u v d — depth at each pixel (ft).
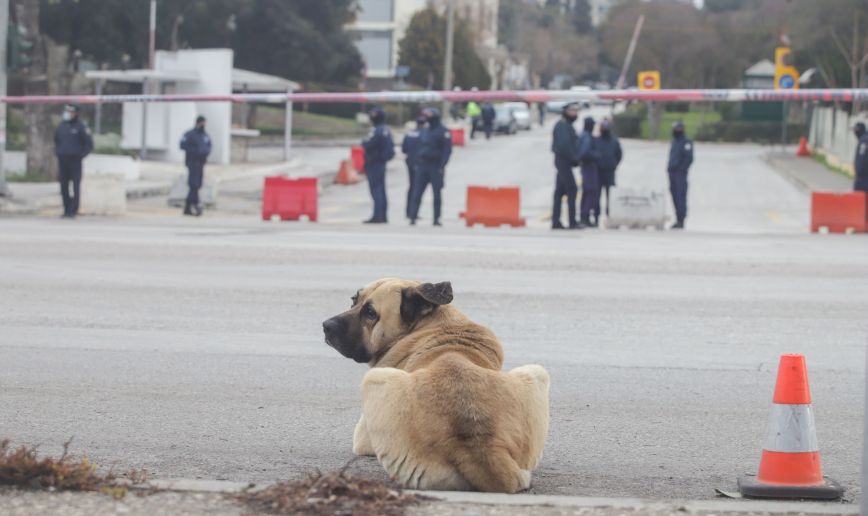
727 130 233.76
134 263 50.42
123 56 189.67
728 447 24.29
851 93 69.05
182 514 16.97
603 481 21.50
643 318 39.52
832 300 43.57
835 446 24.49
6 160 126.11
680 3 295.28
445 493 17.81
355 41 297.12
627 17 290.76
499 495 17.78
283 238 62.80
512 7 468.34
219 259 52.24
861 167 84.02
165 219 82.23
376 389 18.29
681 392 29.30
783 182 146.92
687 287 46.37
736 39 285.84
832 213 82.64
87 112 186.09
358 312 20.38
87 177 85.76
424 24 298.15
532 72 433.89
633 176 149.59
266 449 23.44
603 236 70.44
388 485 18.45
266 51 225.76
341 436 24.58
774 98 69.36
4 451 19.63
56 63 182.60
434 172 79.46
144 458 22.58
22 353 32.42
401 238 64.69
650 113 242.37
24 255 52.26
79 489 18.22
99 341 34.32
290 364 31.81
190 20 198.70
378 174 81.46
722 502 18.58
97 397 27.73
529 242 63.67
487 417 18.01
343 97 76.38
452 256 54.80
